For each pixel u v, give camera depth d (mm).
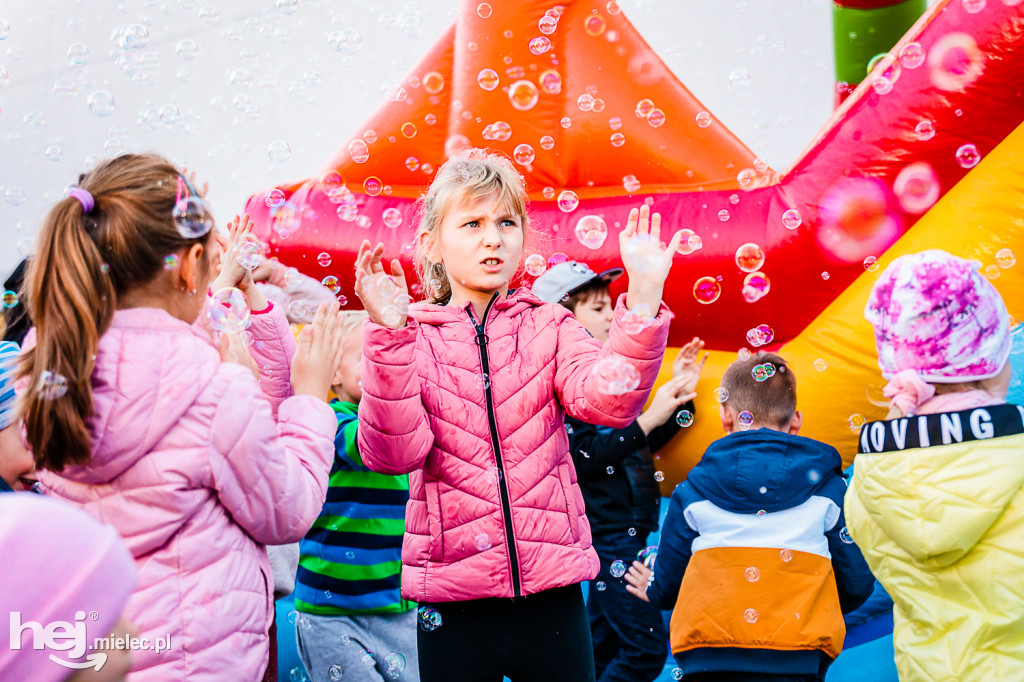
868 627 1738
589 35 2750
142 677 936
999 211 1924
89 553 568
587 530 1271
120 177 1073
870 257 2061
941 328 1252
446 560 1194
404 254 2627
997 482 1183
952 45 1994
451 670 1191
